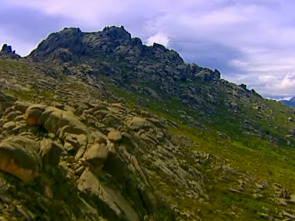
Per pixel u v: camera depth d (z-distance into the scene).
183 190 68.56
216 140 180.50
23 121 45.59
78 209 33.78
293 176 135.75
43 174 33.53
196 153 105.31
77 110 65.56
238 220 64.19
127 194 42.19
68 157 41.38
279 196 89.25
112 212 36.91
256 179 102.06
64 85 157.12
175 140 109.44
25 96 100.19
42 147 35.12
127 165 45.12
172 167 76.12
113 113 89.44
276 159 188.62
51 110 47.06
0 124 44.25
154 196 44.66
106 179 41.25
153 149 81.50
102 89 199.25
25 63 192.00
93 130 56.41
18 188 30.98
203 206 64.88
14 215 28.11
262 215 70.75
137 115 103.31
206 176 87.56
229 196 78.56
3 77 127.69
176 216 52.66
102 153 41.47
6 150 31.53
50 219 30.66
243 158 147.62
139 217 40.09
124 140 52.66
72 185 35.81
